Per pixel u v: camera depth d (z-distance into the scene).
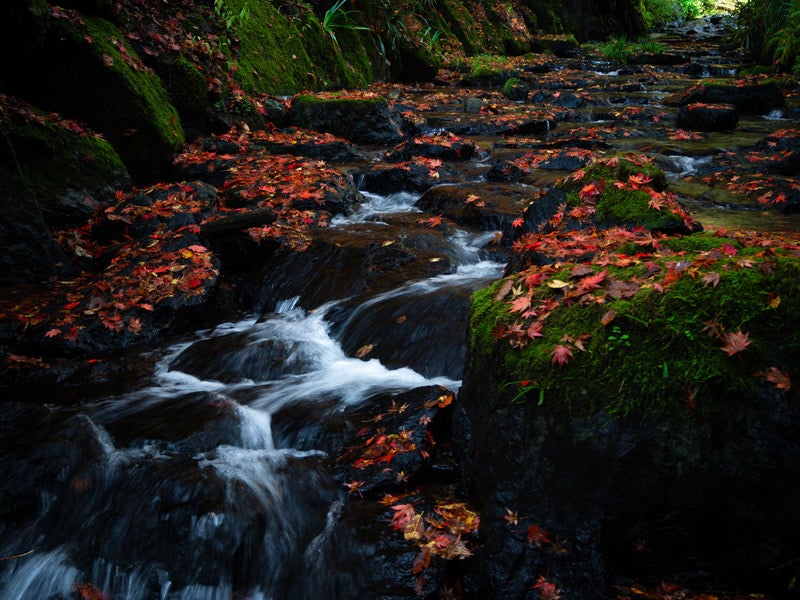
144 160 7.96
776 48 16.53
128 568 3.20
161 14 9.24
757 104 12.17
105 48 7.62
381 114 10.30
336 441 3.80
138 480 3.52
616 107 13.08
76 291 5.59
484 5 22.45
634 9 28.66
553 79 16.38
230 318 5.70
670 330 2.84
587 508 2.81
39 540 3.42
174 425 3.97
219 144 8.73
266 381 4.68
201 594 3.12
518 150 9.51
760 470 2.55
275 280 5.95
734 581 2.69
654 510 2.71
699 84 12.64
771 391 2.57
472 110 12.74
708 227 5.59
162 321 5.35
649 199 5.04
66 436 3.85
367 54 15.06
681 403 2.69
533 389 3.04
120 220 6.46
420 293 5.18
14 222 5.88
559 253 4.58
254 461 3.66
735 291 2.82
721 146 9.38
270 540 3.25
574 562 2.81
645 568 2.79
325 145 9.20
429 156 9.05
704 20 33.50
